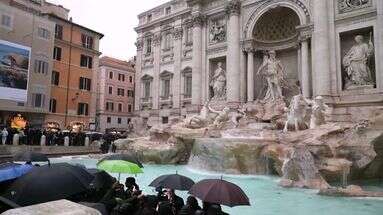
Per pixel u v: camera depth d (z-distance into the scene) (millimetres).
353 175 19375
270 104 34719
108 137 43031
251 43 38031
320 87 30969
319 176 18000
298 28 33656
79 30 52688
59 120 48938
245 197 6867
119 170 9359
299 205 13609
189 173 23766
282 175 20719
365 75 29531
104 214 5129
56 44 48875
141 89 53375
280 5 35719
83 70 53156
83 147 36562
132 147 32094
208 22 43688
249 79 37812
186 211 6699
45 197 5336
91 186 8117
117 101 74938
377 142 19922
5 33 39594
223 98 40719
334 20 31453
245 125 31438
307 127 24828
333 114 29516
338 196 15312
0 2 39469
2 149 28781
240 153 23234
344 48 31547
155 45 51375
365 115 27000
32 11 46406
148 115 51250
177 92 46750
